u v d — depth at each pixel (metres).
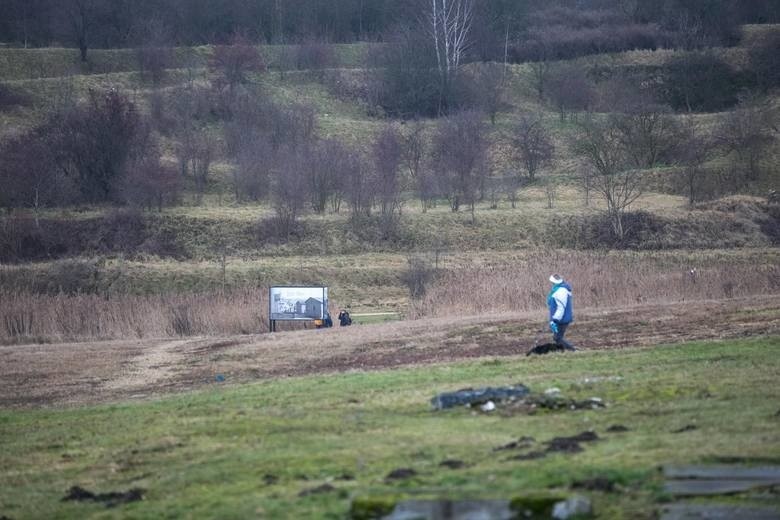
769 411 55.41
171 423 68.31
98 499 50.25
